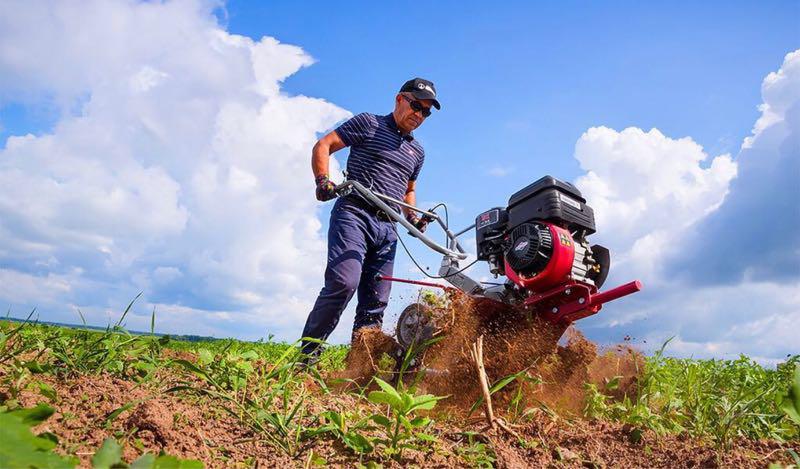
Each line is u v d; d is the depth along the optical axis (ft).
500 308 12.48
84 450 5.00
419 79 15.58
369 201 14.75
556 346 12.10
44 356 7.96
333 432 6.68
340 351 19.62
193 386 7.07
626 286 11.26
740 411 8.97
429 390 12.34
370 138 15.47
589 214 12.70
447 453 6.79
